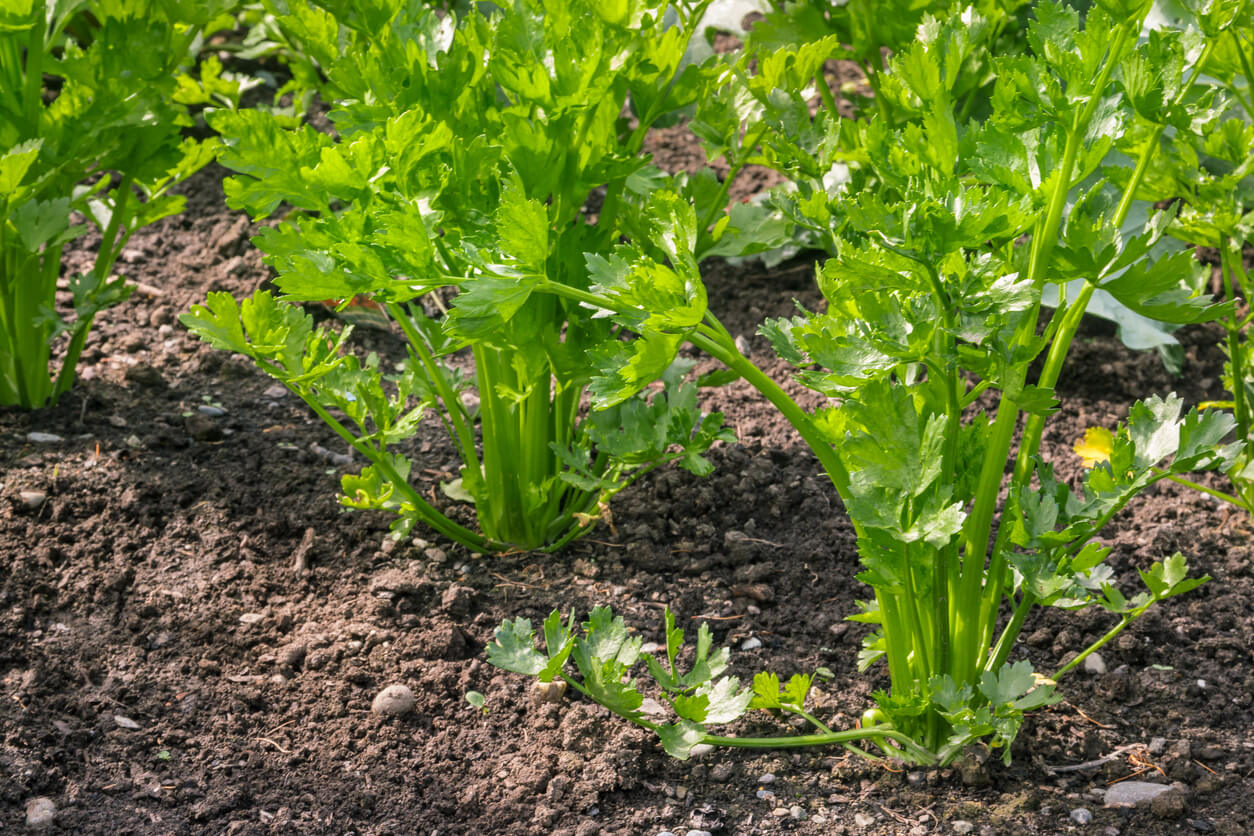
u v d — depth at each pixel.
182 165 2.65
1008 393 1.59
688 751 1.80
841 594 2.37
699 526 2.53
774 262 3.40
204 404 2.83
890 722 1.92
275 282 1.63
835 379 1.60
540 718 2.05
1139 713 2.09
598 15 2.04
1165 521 2.60
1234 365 2.40
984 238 1.53
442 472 2.66
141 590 2.26
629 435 2.17
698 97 2.24
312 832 1.81
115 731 1.96
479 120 2.05
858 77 4.11
